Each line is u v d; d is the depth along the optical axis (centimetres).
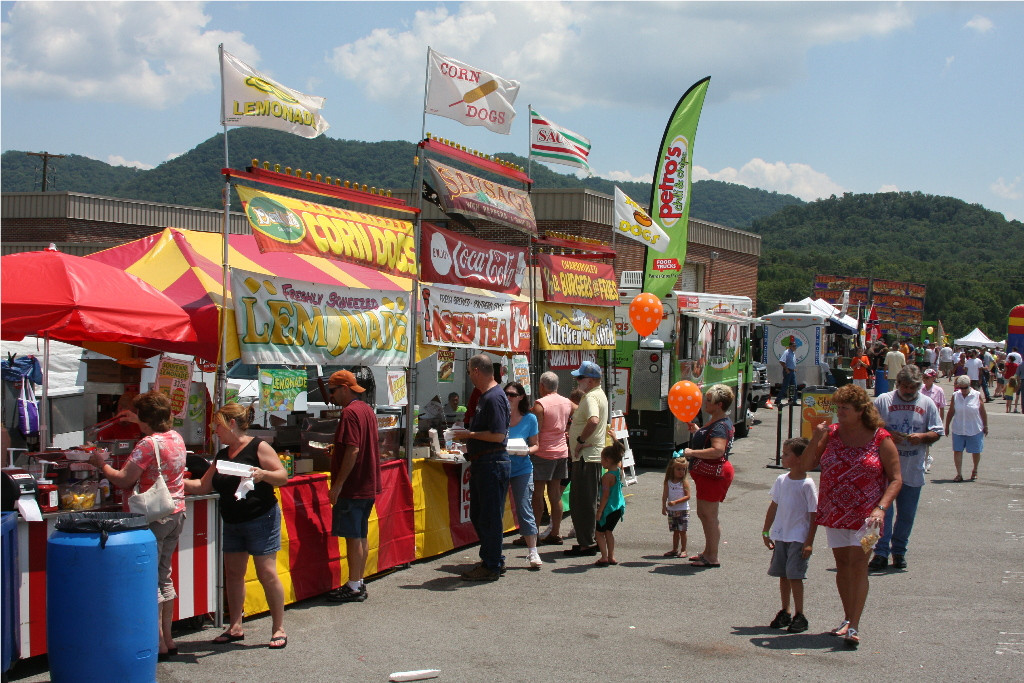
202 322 678
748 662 568
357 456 693
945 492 1273
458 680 533
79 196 2552
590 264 1193
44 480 578
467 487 932
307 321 724
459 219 919
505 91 950
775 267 9325
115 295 632
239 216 2853
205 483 593
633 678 538
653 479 1375
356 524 703
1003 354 3656
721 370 1736
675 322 1459
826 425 621
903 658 578
